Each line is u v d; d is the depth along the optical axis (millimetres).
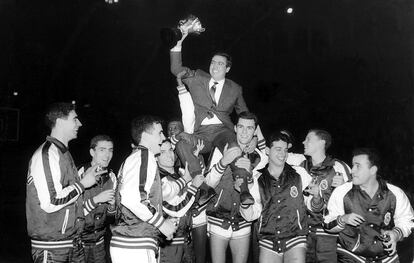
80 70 20500
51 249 4527
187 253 5145
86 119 19766
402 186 14984
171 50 4852
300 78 19219
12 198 15852
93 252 5500
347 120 17656
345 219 4602
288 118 18594
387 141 16422
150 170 4121
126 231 4109
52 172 4445
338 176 5242
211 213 5172
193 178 4734
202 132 4980
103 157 5523
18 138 19188
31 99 19891
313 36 19391
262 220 4973
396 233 4477
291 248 4934
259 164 5246
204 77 5020
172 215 4355
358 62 18078
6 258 8555
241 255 5211
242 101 5145
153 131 4352
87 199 5375
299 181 4980
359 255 4766
